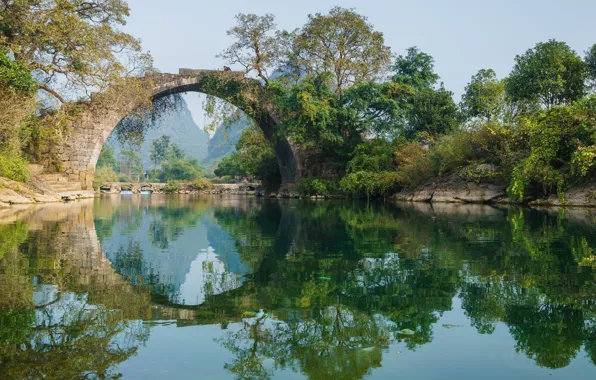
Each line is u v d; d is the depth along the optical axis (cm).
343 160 3250
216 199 3269
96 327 311
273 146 3809
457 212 1470
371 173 2672
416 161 2453
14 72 1866
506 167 1970
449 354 264
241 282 455
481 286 423
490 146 2119
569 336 290
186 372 239
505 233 841
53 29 2102
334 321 326
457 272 488
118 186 5884
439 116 2861
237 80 3209
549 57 2508
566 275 466
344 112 2905
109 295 398
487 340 285
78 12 2445
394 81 3136
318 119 2920
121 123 3381
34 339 285
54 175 2800
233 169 7344
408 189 2514
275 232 937
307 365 249
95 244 736
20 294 395
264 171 4194
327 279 464
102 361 252
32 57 2247
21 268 511
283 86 3291
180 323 322
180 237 853
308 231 941
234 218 1349
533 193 1900
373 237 818
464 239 765
